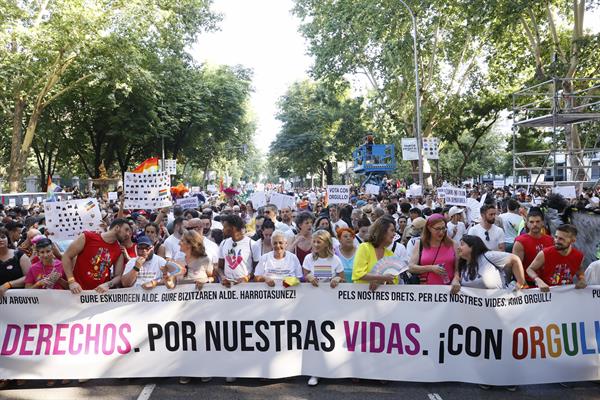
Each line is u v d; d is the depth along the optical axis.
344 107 53.84
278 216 12.07
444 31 32.12
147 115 35.53
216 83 43.12
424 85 32.12
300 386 5.71
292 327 5.82
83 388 5.72
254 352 5.83
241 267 6.70
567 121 17.83
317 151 58.94
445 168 59.34
